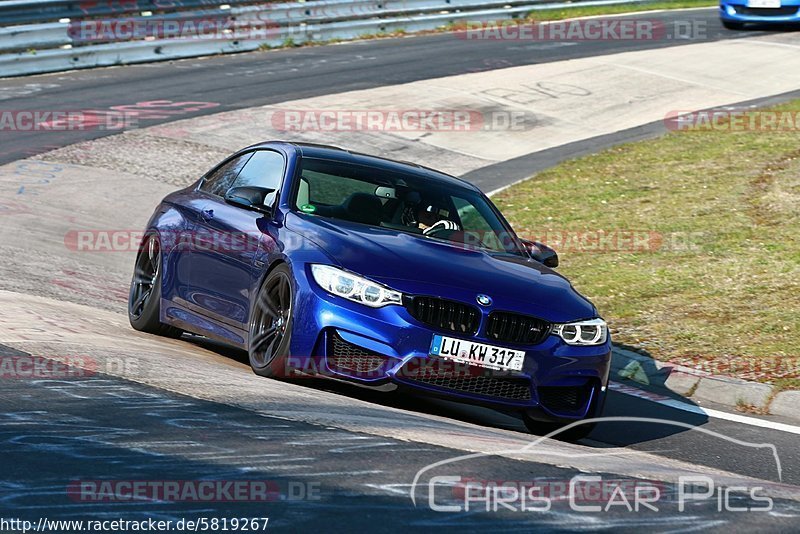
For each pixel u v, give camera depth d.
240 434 16.83
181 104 69.12
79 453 15.08
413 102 72.94
